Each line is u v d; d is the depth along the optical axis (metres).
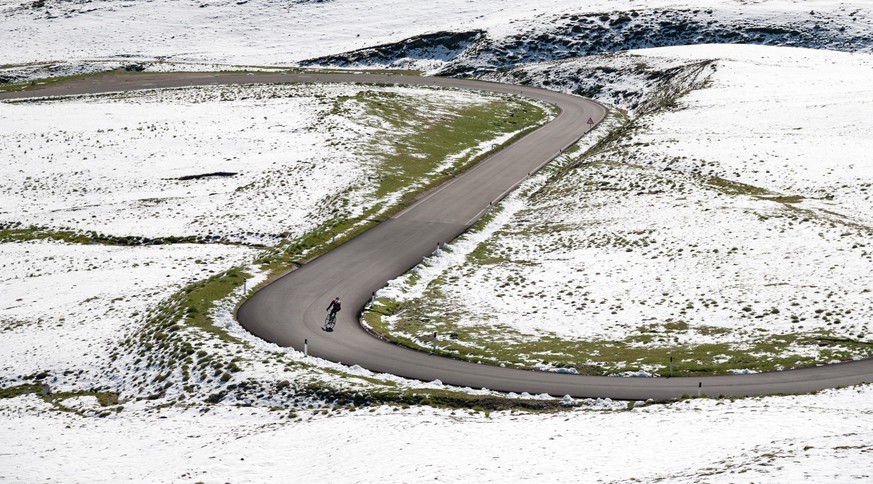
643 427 47.09
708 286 73.69
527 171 123.44
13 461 50.56
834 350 58.88
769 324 64.56
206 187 118.19
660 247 84.31
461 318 72.06
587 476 40.12
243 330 68.94
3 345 71.50
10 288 87.50
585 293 76.00
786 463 35.81
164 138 141.88
